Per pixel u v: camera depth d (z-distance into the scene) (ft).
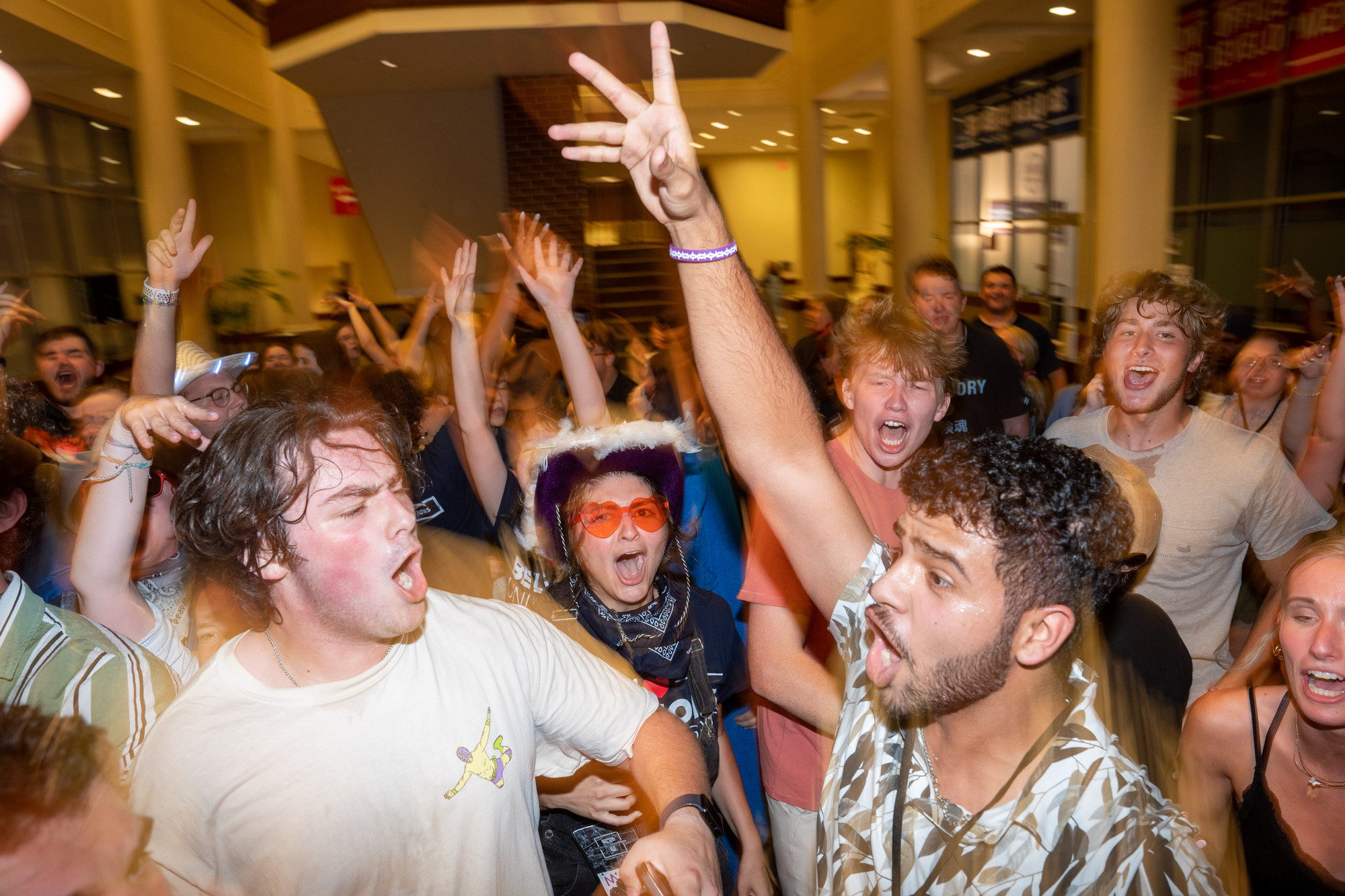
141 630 5.26
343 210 44.96
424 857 3.82
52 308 32.58
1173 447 7.20
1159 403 7.05
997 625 3.12
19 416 7.90
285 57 31.78
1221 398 10.46
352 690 3.77
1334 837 4.62
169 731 3.68
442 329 16.08
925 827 3.43
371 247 71.05
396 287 39.96
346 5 29.30
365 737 3.73
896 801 3.53
